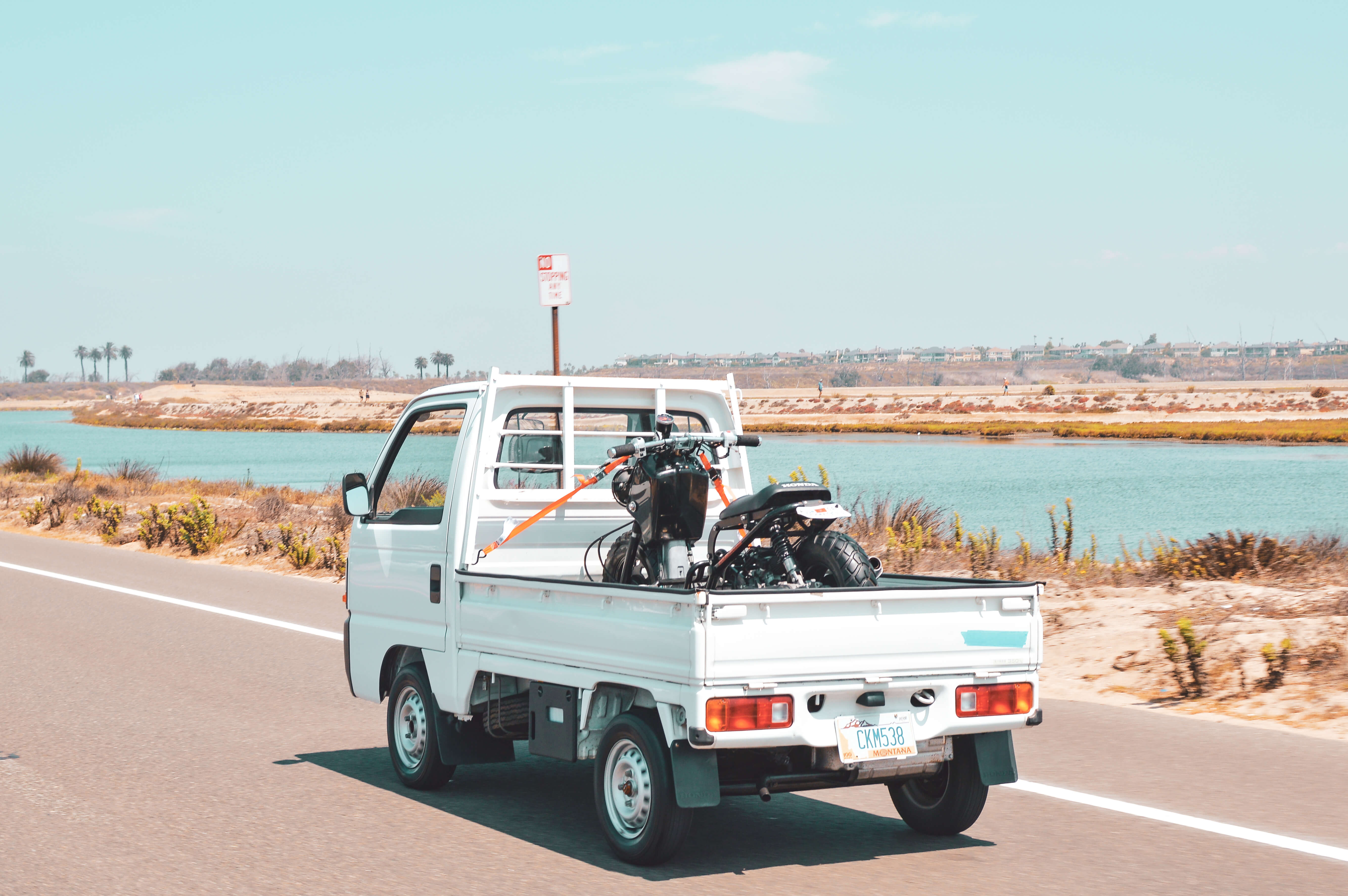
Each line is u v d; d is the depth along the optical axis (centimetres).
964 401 15150
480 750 727
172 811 691
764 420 13025
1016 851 610
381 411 16625
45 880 570
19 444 10100
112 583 1817
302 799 720
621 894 549
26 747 848
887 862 598
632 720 587
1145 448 6938
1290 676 984
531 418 747
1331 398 13700
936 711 590
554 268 1440
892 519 2008
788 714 554
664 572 708
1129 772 757
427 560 734
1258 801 692
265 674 1120
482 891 554
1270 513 3045
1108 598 1344
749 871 584
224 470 6019
